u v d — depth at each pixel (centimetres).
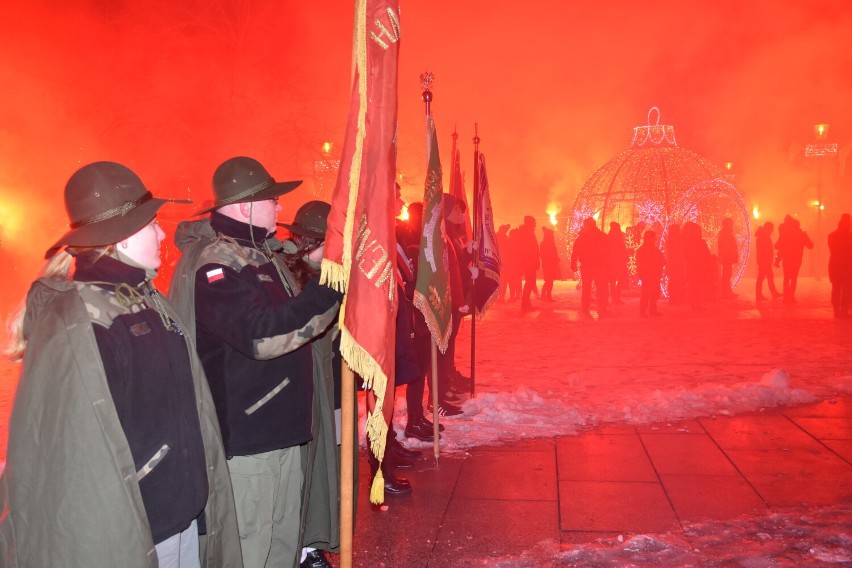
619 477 543
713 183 2075
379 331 312
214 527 276
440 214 570
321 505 379
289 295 336
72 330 234
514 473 557
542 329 1433
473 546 433
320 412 375
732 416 700
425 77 568
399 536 450
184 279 315
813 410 716
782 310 1650
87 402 231
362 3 318
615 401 774
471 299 777
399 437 650
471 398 779
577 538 439
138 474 244
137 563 235
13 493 234
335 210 313
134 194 257
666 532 444
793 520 455
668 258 1828
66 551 229
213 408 278
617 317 1611
